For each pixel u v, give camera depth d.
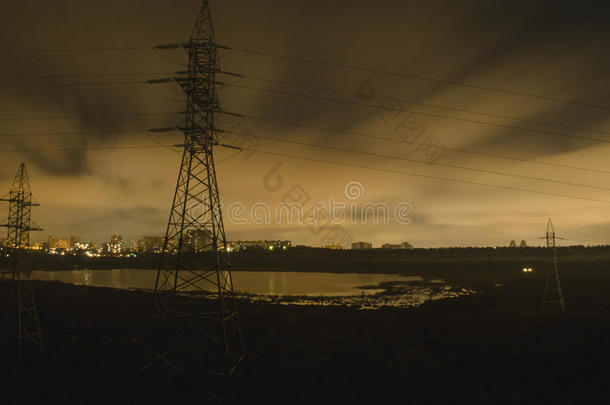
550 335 41.31
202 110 28.66
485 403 23.28
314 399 24.39
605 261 191.50
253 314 60.84
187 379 27.80
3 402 23.77
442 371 29.94
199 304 73.19
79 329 46.44
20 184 31.36
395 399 24.38
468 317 57.34
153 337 41.22
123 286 123.12
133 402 23.83
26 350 35.75
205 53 29.19
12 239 31.78
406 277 181.38
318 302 86.31
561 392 24.64
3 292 50.44
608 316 50.44
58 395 24.97
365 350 36.72
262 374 29.00
